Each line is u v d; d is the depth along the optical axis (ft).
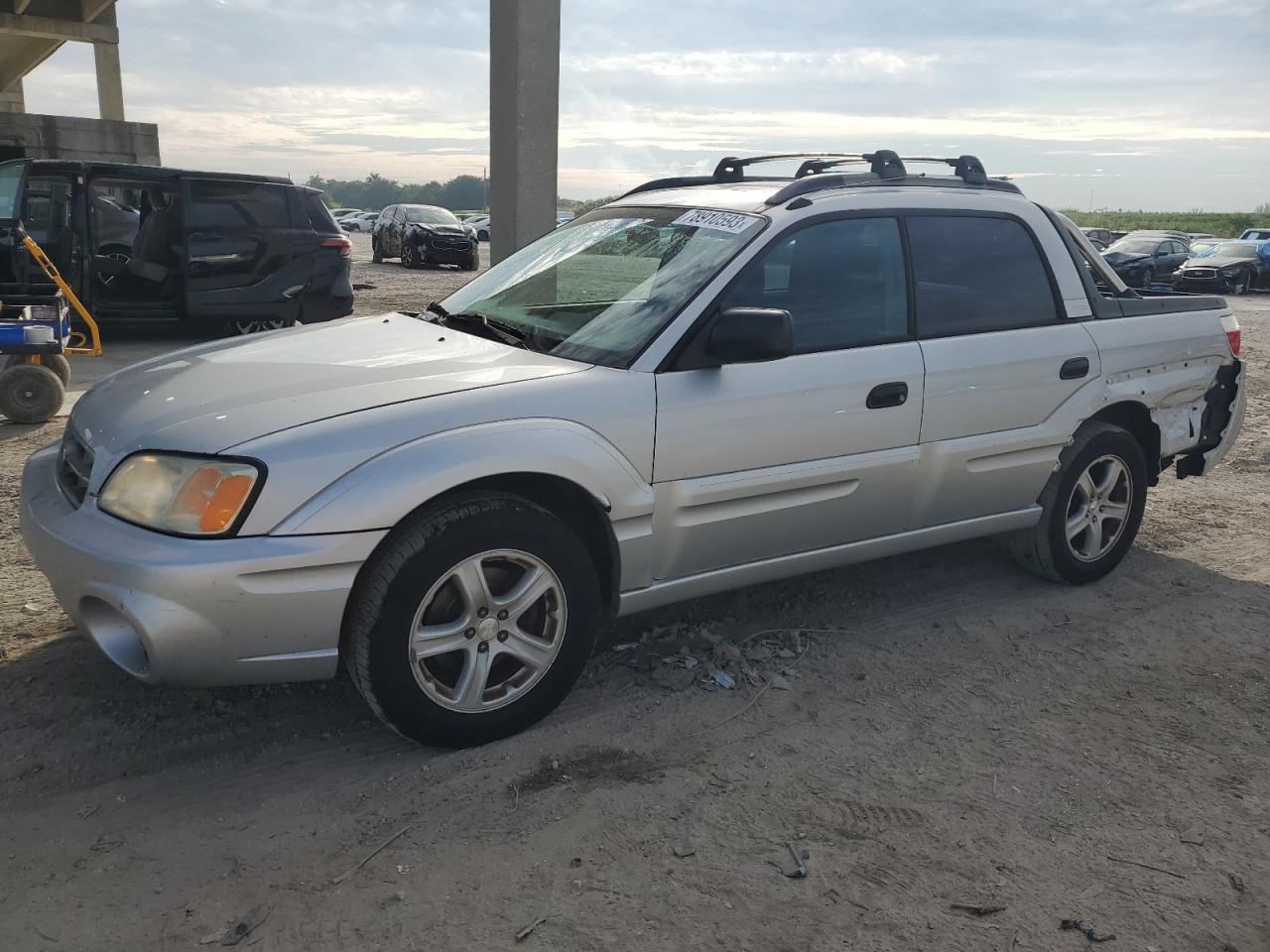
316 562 8.84
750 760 10.03
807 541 12.10
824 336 11.80
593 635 10.59
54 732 10.15
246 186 35.09
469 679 9.83
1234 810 9.45
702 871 8.30
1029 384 13.32
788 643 12.82
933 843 8.78
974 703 11.39
